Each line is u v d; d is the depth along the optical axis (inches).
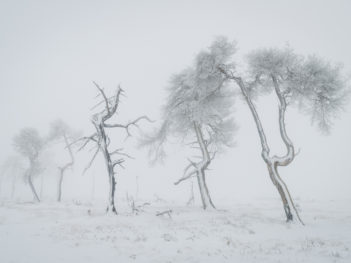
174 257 315.3
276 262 293.7
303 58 677.9
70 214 636.7
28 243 366.0
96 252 329.4
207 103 774.5
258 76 729.0
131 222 541.3
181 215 661.9
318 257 313.9
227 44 683.4
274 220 629.3
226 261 298.2
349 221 629.0
